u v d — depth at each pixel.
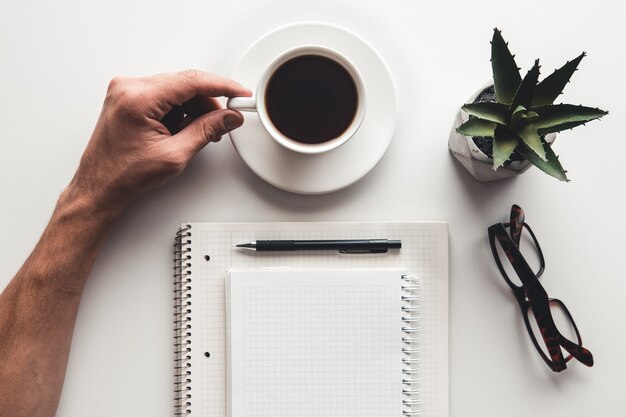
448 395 0.65
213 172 0.66
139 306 0.66
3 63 0.66
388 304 0.65
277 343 0.65
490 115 0.53
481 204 0.66
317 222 0.65
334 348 0.65
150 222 0.66
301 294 0.65
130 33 0.66
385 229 0.65
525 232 0.66
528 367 0.66
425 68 0.66
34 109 0.67
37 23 0.66
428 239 0.65
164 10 0.66
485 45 0.66
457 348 0.66
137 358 0.66
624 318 0.66
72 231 0.63
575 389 0.66
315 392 0.65
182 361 0.66
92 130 0.67
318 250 0.65
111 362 0.66
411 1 0.66
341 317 0.65
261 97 0.57
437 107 0.66
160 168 0.60
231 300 0.64
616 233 0.66
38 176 0.67
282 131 0.59
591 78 0.66
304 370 0.65
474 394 0.66
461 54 0.66
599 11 0.66
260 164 0.63
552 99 0.54
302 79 0.59
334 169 0.63
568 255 0.66
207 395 0.66
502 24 0.66
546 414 0.66
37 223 0.67
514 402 0.66
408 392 0.65
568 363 0.66
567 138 0.66
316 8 0.66
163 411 0.66
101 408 0.66
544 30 0.66
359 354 0.65
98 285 0.66
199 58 0.66
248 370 0.65
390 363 0.65
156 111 0.59
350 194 0.66
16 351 0.63
